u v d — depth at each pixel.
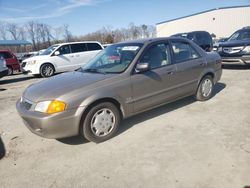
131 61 4.19
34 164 3.38
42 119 3.40
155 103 4.50
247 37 9.78
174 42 4.92
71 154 3.56
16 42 39.38
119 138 3.95
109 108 3.86
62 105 3.43
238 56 9.10
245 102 5.37
